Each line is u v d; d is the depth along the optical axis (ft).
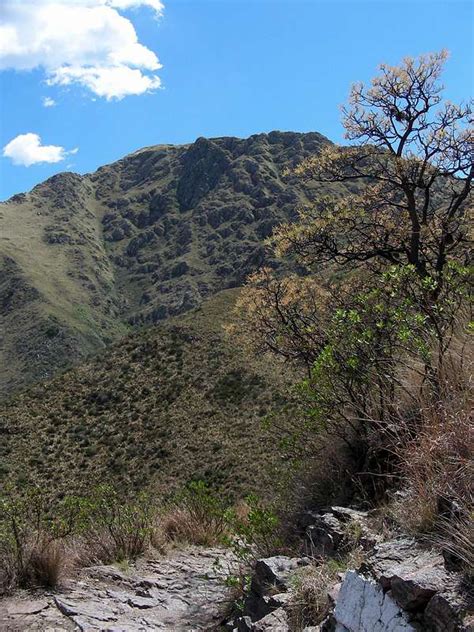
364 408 17.71
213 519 29.73
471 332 14.89
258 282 31.99
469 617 8.39
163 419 173.58
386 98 36.45
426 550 10.80
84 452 170.91
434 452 12.63
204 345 204.64
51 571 18.98
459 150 34.86
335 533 14.88
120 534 25.00
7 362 562.25
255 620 14.62
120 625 15.88
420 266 31.96
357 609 10.26
